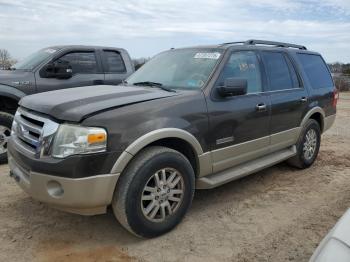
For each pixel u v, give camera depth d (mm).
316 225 4055
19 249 3482
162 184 3643
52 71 7051
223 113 4227
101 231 3854
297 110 5590
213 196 4863
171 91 4113
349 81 31172
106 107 3414
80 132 3213
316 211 4441
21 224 3973
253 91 4824
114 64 8125
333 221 4164
